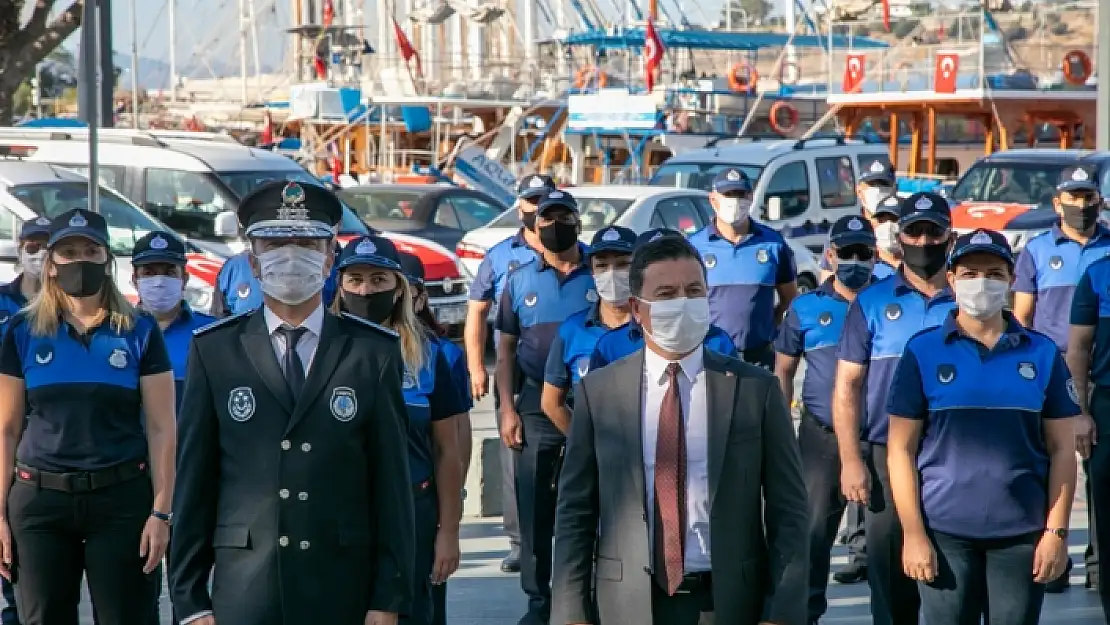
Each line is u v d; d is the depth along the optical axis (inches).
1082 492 436.5
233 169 666.2
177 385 287.0
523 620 312.5
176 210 658.8
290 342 179.8
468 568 370.3
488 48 1946.4
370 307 238.5
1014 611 225.0
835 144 874.8
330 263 180.5
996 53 1274.6
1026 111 1296.8
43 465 228.4
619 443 178.4
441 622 269.1
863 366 271.3
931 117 1306.6
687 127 1350.9
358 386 177.9
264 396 176.7
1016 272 372.2
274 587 175.2
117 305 232.8
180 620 177.2
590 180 1384.1
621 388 180.1
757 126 1446.9
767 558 178.4
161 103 2130.9
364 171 1475.1
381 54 1833.2
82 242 228.4
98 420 229.6
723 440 176.4
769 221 818.2
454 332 681.6
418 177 1246.9
